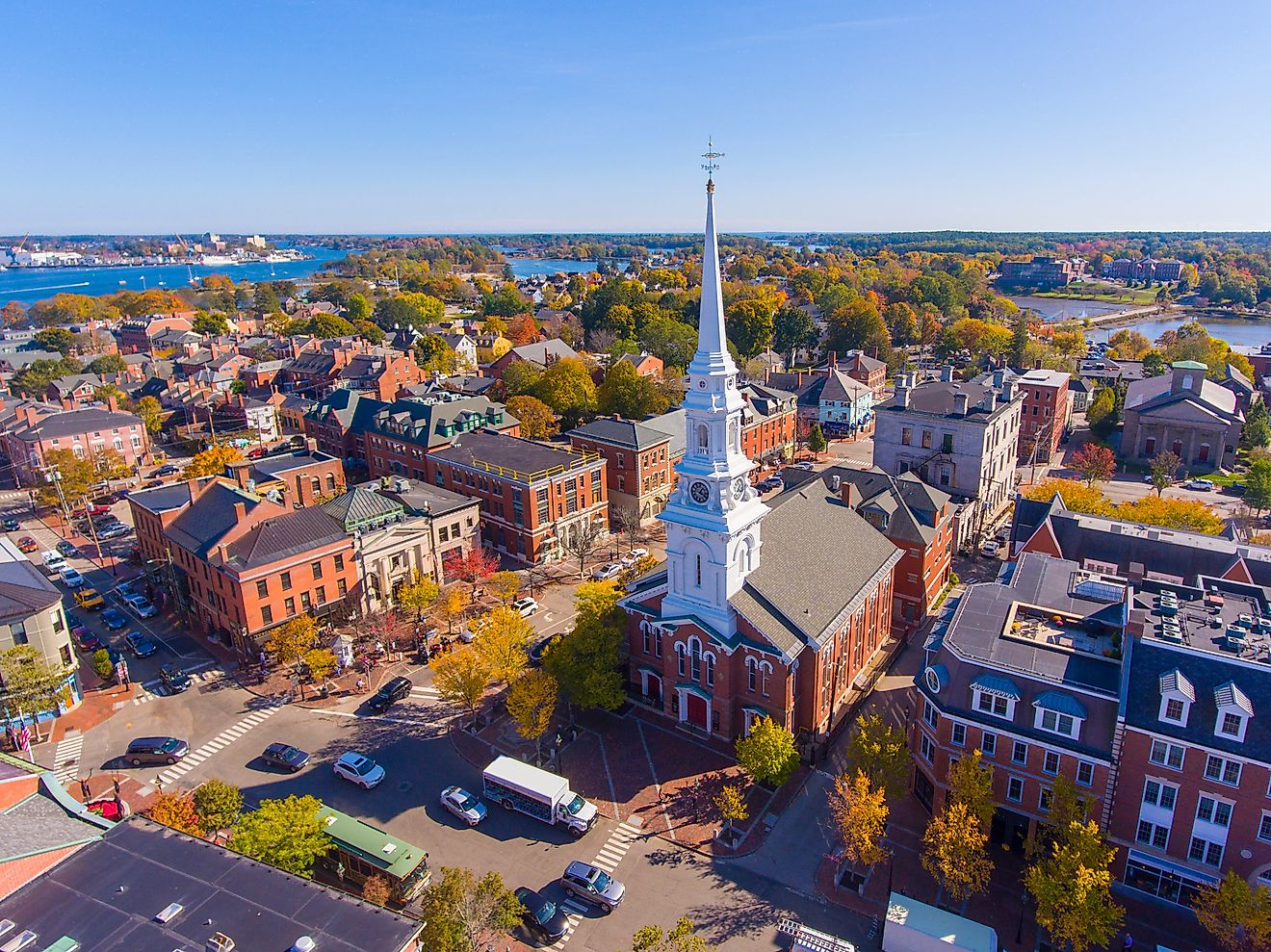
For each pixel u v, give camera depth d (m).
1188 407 141.88
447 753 66.62
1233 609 56.22
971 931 44.91
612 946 47.81
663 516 64.56
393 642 83.56
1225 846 48.28
